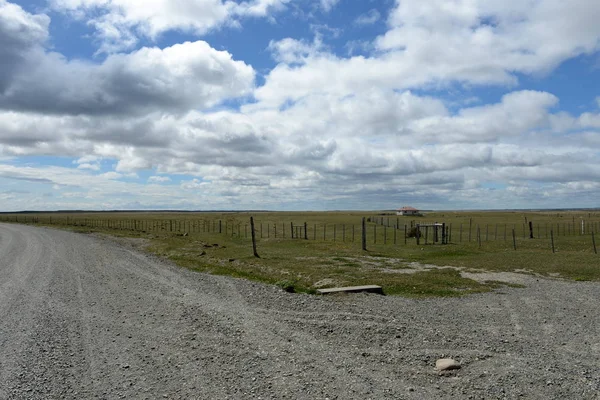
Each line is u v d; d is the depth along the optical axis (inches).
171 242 1549.0
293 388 270.1
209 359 327.3
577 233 1961.1
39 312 489.4
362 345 354.6
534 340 377.4
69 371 306.3
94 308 507.8
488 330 407.8
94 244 1446.9
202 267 866.8
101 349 356.2
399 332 390.0
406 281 684.1
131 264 918.4
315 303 511.5
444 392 263.1
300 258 1123.9
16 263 955.3
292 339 371.6
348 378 285.4
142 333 401.4
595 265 908.6
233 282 664.4
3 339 384.5
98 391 271.3
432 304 532.7
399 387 270.8
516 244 1440.7
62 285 666.2
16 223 3710.6
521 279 754.8
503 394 259.4
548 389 266.4
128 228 2815.0
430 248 1360.7
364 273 824.9
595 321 450.6
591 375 290.2
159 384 281.3
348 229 2509.8
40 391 270.8
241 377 290.2
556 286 680.4
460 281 709.9
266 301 520.7
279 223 3265.3
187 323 429.7
